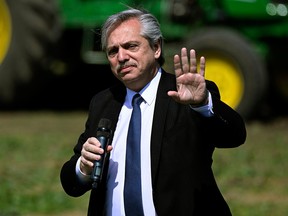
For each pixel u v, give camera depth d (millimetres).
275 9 31188
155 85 10516
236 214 19062
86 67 36188
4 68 34031
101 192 10422
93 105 10812
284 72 33938
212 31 31078
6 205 19953
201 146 10203
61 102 37031
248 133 29656
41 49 33625
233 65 30609
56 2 33188
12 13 33625
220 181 22484
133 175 10211
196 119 10156
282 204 20047
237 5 31562
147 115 10383
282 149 26953
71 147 27109
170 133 10195
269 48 31938
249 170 23484
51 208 19812
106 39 10469
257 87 30438
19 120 32781
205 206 10180
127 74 10367
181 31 32094
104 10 32531
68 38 34406
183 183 10094
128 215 10219
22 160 25156
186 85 9930
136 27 10375
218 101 10047
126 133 10398
